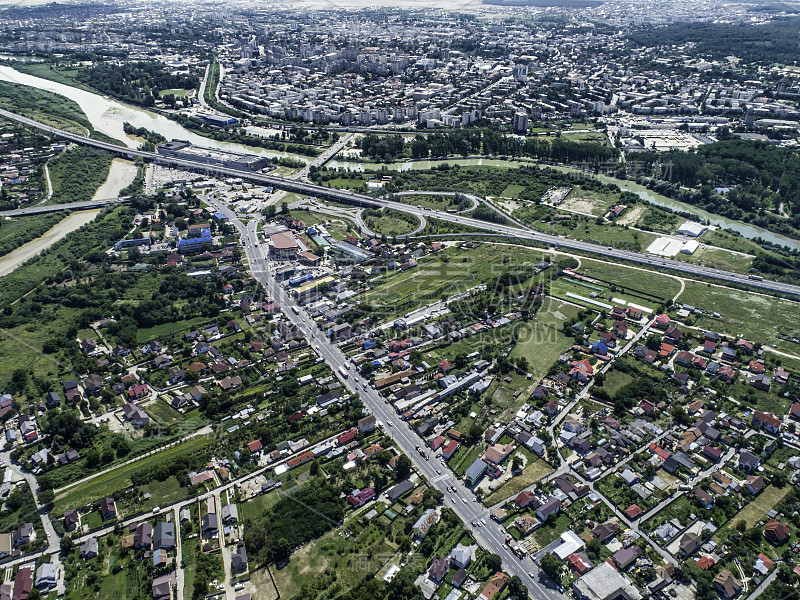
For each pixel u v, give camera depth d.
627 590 199.00
